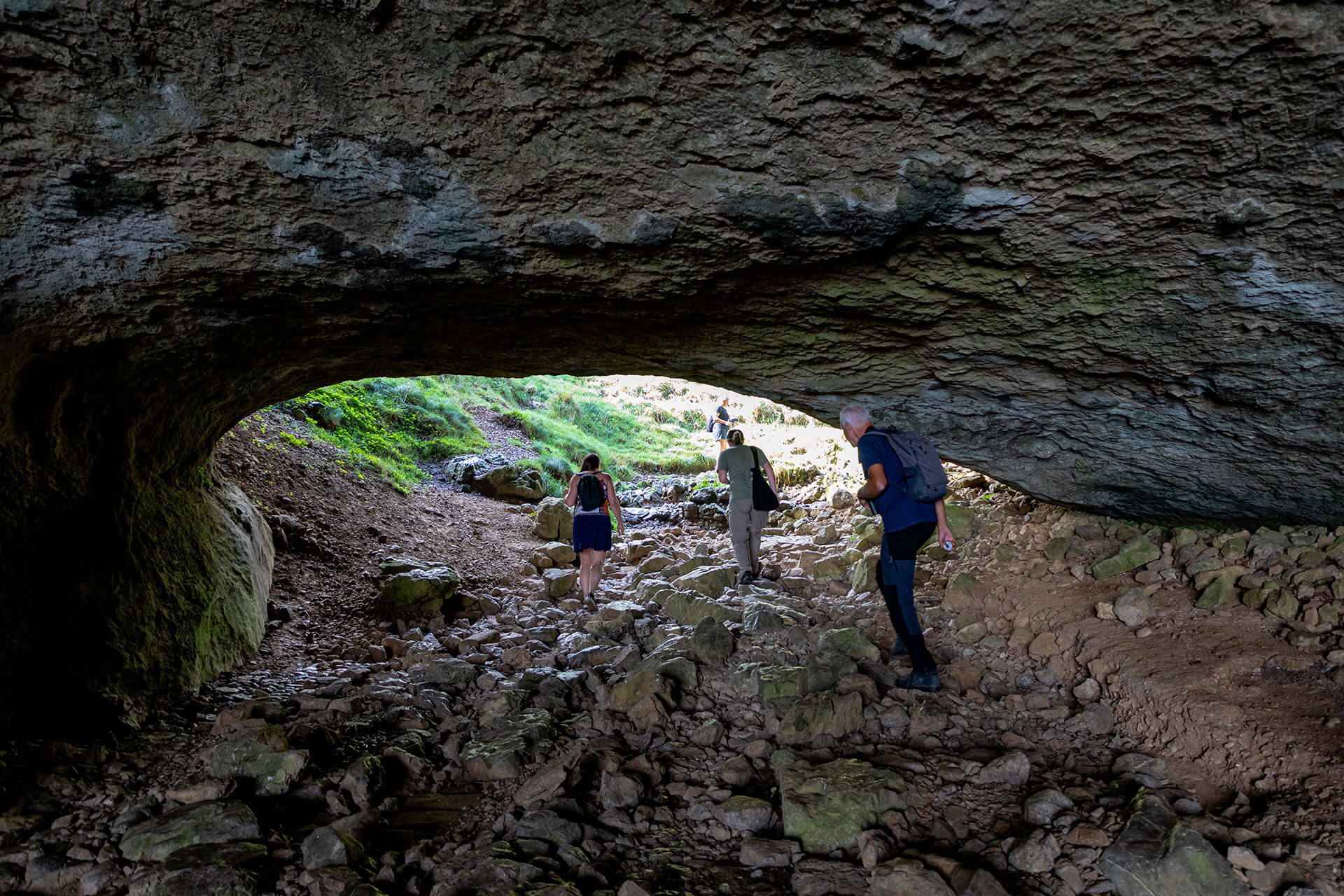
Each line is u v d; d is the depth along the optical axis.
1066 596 5.11
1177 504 5.03
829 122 2.54
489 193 2.86
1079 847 3.05
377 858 3.17
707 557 7.70
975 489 7.48
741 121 2.56
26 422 3.80
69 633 3.96
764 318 4.09
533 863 3.07
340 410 11.15
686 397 17.59
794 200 2.87
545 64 2.36
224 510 6.03
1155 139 2.49
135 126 2.52
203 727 4.23
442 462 11.57
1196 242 2.93
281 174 2.74
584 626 6.33
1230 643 4.08
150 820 3.25
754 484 7.02
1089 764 3.74
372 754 4.00
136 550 4.60
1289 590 4.31
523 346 4.78
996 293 3.53
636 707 4.41
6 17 2.13
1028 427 4.88
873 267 3.43
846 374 4.73
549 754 4.07
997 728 4.13
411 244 3.13
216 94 2.44
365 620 6.51
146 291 3.31
